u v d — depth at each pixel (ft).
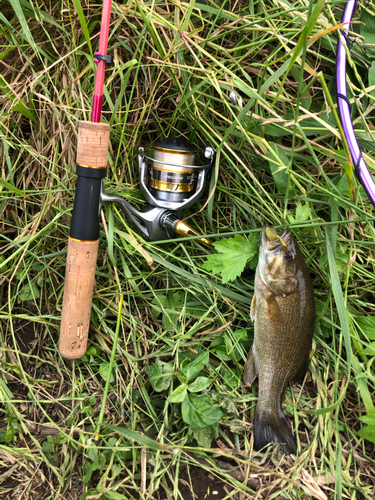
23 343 1.49
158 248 1.44
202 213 1.57
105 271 1.50
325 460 1.39
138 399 1.41
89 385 1.44
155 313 1.51
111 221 1.36
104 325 1.45
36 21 1.40
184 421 1.33
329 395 1.47
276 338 1.37
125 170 1.49
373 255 1.52
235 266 1.38
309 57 1.46
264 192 1.42
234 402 1.42
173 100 1.47
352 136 1.24
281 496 1.33
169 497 1.26
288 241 1.32
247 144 1.45
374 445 1.45
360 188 1.37
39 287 1.52
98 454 1.28
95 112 1.19
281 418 1.39
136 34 1.40
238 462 1.36
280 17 1.39
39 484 1.30
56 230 1.49
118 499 1.22
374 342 1.41
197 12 1.39
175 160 1.36
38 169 1.49
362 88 1.33
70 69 1.41
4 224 1.51
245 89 1.23
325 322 1.50
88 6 1.36
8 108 1.43
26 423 1.37
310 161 1.43
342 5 1.41
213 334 1.49
